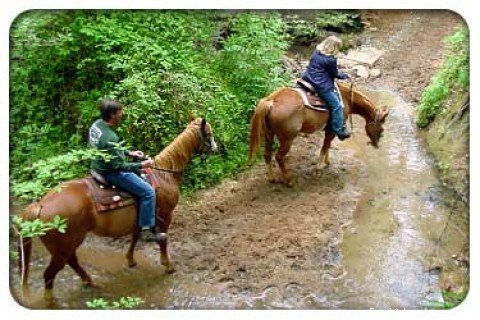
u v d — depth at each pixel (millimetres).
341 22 13078
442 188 7887
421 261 6586
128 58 7676
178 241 6938
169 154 6352
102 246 6895
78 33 7969
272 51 9367
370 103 8469
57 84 8297
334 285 6262
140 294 6133
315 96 7918
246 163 8461
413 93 10633
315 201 7715
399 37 13086
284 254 6699
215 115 8023
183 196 7676
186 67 8117
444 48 12305
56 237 5562
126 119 7469
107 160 5297
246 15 9438
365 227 7164
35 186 4965
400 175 8266
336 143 9266
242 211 7492
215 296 6117
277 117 7688
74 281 6305
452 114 8844
